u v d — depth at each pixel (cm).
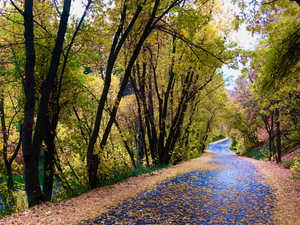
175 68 1274
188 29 1139
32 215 693
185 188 1003
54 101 1065
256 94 1249
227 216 656
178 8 1030
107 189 995
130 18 1188
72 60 1108
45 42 1028
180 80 1761
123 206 747
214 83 2191
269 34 979
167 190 966
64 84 1102
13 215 722
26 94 832
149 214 670
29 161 848
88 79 1227
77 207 749
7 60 1110
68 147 1252
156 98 1972
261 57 1057
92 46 1155
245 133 3675
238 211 699
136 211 696
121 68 1612
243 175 1381
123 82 1067
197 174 1403
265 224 596
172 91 1783
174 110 1944
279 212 686
